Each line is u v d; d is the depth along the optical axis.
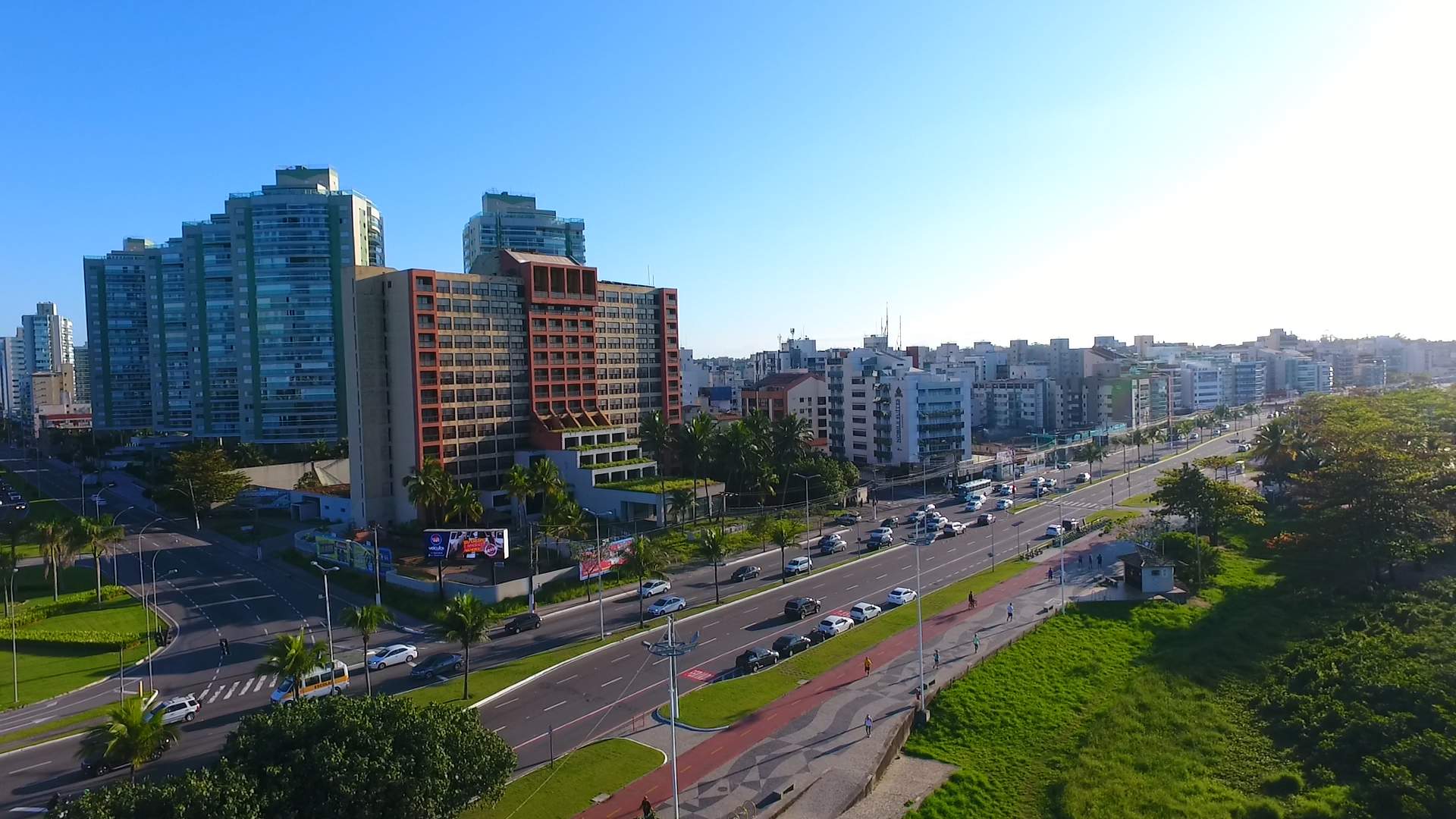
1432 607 92.75
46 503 197.88
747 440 164.25
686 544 142.12
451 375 169.38
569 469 172.62
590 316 196.62
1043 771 70.25
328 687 82.88
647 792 63.16
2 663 96.75
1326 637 90.94
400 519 166.88
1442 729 68.25
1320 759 69.69
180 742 74.56
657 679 85.62
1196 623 101.12
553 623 106.81
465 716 57.34
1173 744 74.12
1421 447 133.12
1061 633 97.44
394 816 49.31
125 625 109.56
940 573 127.19
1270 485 168.25
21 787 65.94
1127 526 149.25
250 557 146.12
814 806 61.59
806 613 105.69
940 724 76.62
